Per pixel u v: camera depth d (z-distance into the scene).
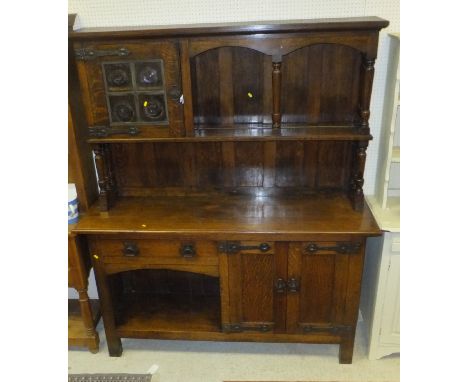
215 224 1.83
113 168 2.10
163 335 2.09
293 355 2.15
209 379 2.02
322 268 1.84
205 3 1.87
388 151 1.85
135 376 1.90
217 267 1.88
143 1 1.88
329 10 1.85
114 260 1.92
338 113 1.91
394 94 1.75
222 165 2.09
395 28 1.86
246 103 1.92
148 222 1.87
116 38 1.64
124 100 1.74
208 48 1.65
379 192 2.03
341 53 1.81
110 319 2.08
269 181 2.11
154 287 2.42
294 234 1.75
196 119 1.96
